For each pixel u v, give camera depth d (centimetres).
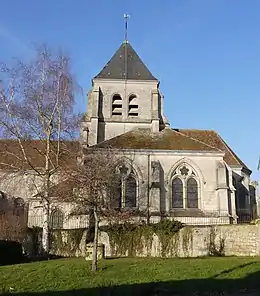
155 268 2020
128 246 2917
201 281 1672
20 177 3628
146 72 4819
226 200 3553
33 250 3148
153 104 4500
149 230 2894
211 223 3456
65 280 1725
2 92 3038
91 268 2011
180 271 1923
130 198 3550
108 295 1430
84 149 3362
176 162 3675
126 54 4978
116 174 3366
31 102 3062
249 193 4366
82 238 3030
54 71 3531
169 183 3625
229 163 4409
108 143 3812
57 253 3067
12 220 3666
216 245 2698
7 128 3019
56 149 3222
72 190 2469
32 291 1509
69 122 3117
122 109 4653
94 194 2259
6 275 1842
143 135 4056
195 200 3628
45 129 3052
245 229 2611
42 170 3228
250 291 1466
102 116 4612
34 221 3541
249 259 2309
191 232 2789
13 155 3300
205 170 3684
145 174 3597
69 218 3309
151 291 1489
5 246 2447
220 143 4709
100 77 4706
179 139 3969
